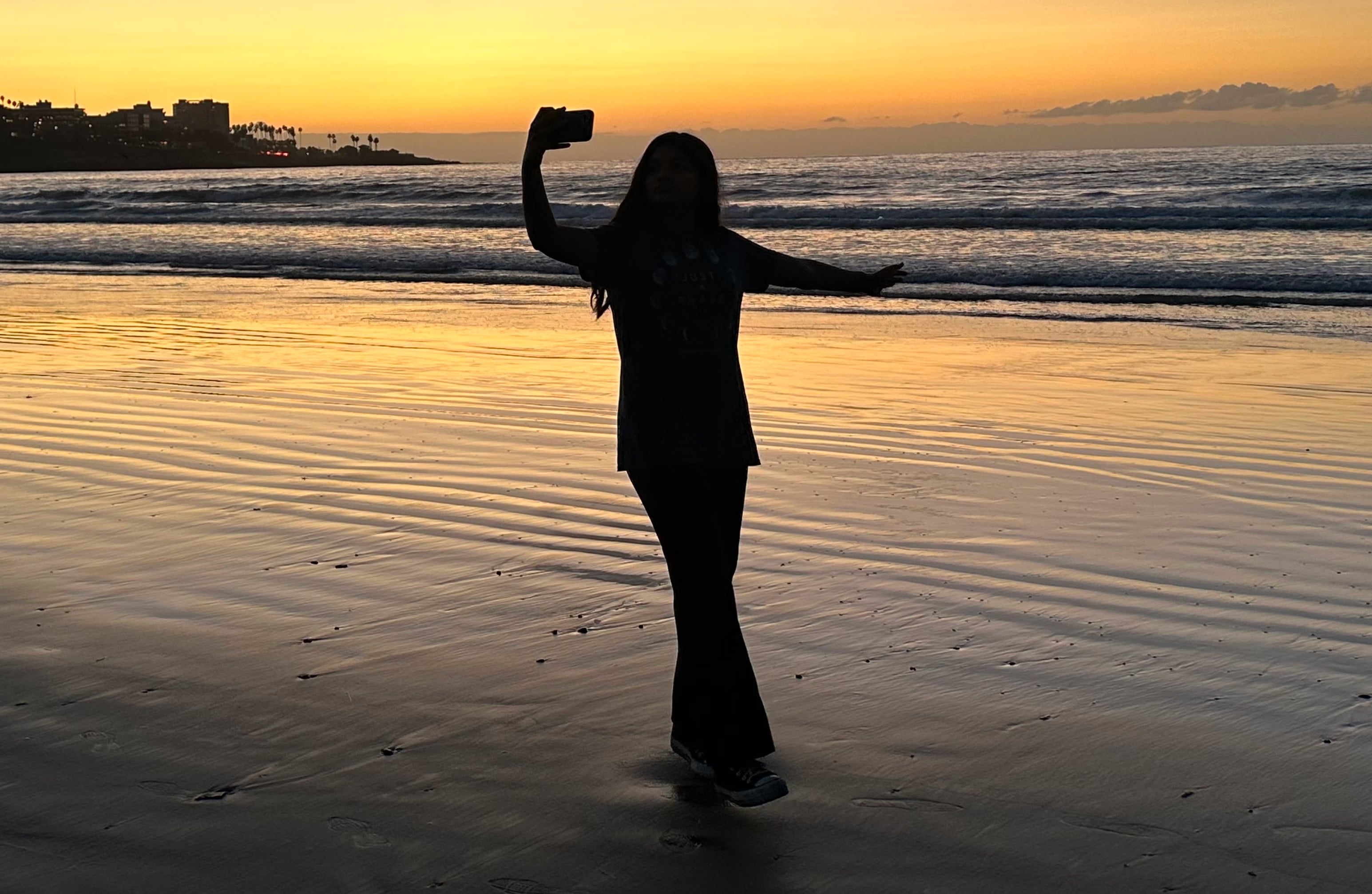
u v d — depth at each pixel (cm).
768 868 260
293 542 503
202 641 394
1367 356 1030
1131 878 254
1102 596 438
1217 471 633
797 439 716
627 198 305
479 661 377
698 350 296
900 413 794
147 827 275
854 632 403
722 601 299
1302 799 287
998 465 647
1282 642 392
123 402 818
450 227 3019
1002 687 357
